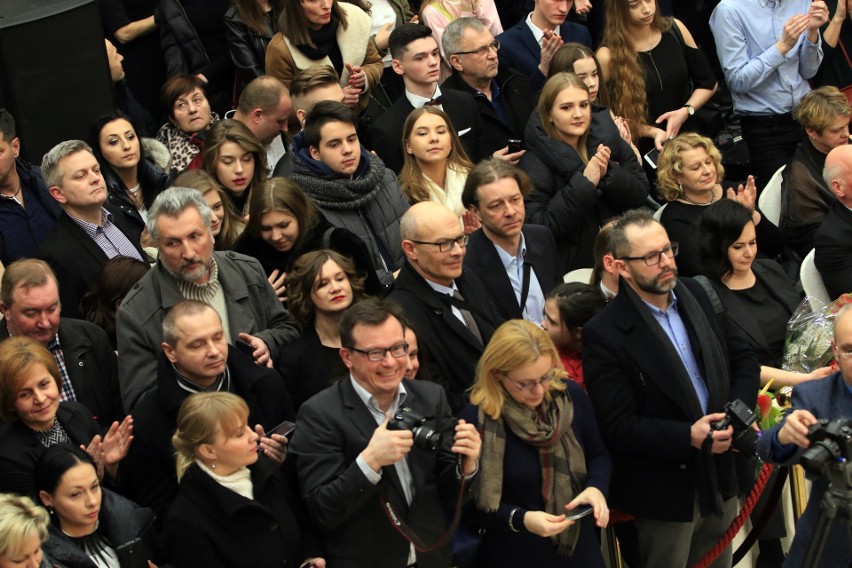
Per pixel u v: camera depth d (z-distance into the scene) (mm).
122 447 13672
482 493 13562
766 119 23469
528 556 13797
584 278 17781
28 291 14617
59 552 12789
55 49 19094
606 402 14383
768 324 17562
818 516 12297
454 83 21172
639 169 20188
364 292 16062
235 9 21891
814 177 20203
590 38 23688
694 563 15523
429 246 15234
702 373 14586
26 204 17828
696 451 14336
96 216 17094
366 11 22703
